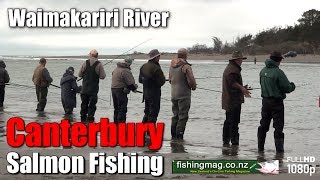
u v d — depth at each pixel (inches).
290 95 1030.4
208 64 3858.3
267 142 419.8
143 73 424.2
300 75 2037.4
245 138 440.8
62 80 574.9
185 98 410.0
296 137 450.3
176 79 410.9
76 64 3850.9
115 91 467.5
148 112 432.5
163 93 1048.2
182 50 410.9
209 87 1289.4
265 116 370.9
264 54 5142.7
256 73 2237.9
